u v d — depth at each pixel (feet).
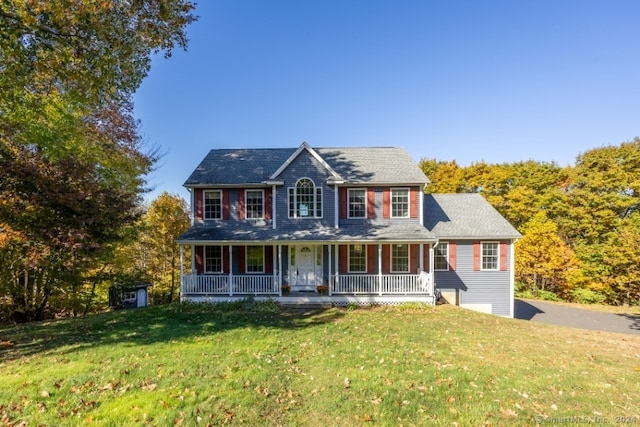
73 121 41.78
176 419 15.29
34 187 33.88
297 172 53.36
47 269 40.09
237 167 56.49
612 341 32.37
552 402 17.53
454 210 59.31
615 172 83.51
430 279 48.11
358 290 49.01
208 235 50.60
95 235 37.93
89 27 27.61
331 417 15.72
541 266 75.82
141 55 33.86
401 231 50.75
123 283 59.26
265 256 53.57
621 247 70.79
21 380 19.34
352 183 52.47
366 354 25.45
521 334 33.63
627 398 18.11
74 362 22.72
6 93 30.76
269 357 24.35
